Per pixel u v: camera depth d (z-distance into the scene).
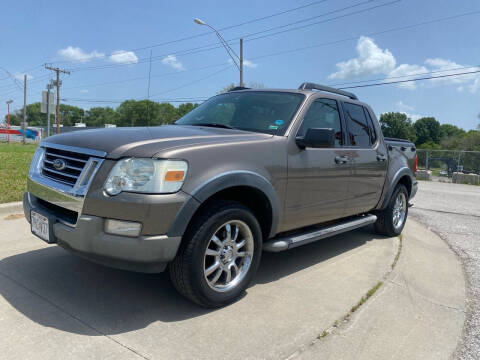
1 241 4.45
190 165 2.80
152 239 2.63
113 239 2.62
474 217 7.93
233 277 3.27
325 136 3.40
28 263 3.81
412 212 8.25
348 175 4.33
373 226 5.82
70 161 2.98
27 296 3.12
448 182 19.86
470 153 22.83
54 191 2.93
